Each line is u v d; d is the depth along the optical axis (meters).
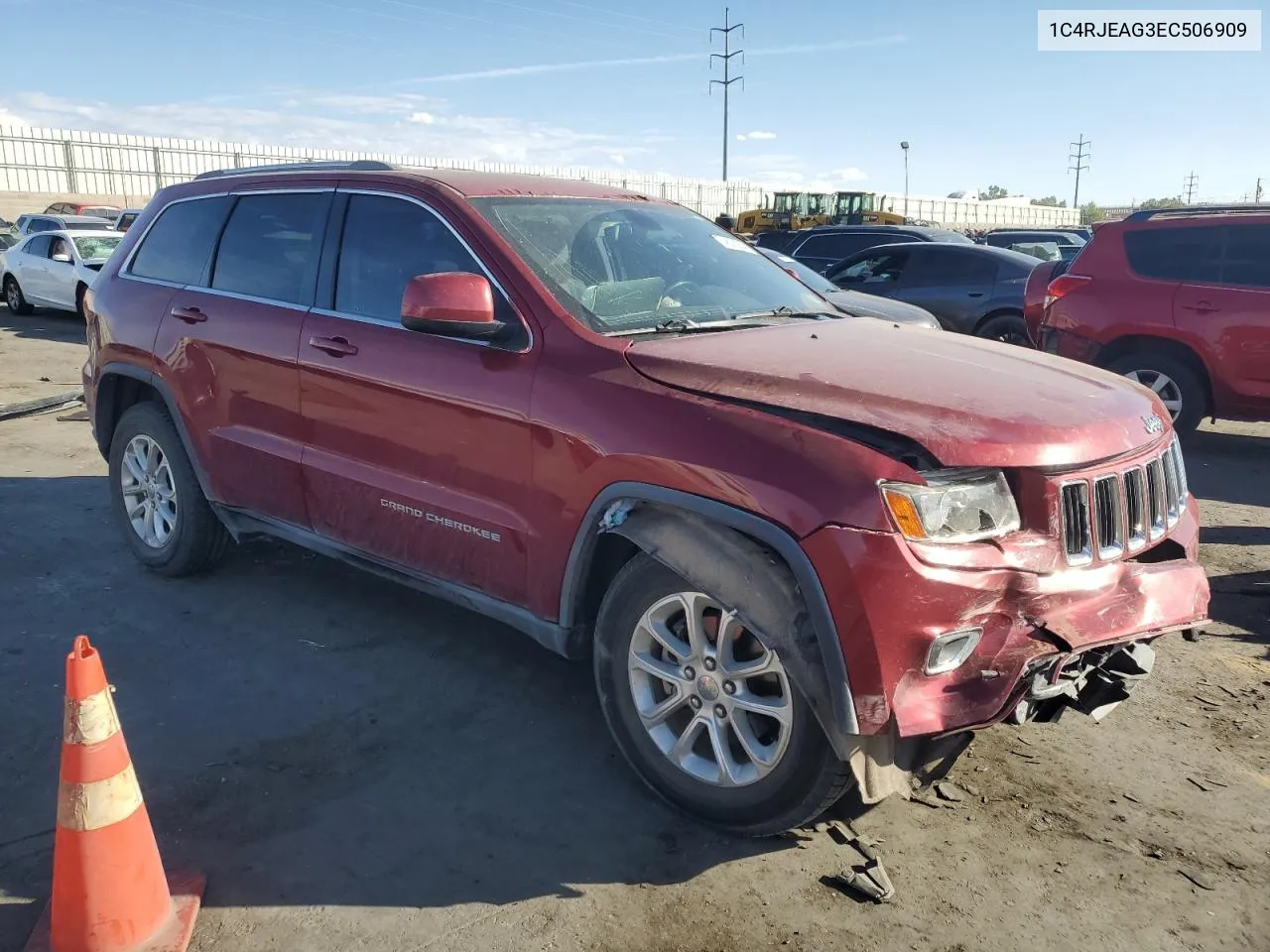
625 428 3.06
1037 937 2.65
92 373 5.22
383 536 3.88
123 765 2.46
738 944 2.60
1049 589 2.75
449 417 3.54
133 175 41.78
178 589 4.85
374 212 4.02
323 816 3.10
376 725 3.65
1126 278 8.36
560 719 3.73
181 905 2.64
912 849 3.02
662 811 3.17
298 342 4.10
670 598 3.04
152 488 5.00
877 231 16.53
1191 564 3.18
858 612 2.60
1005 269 11.91
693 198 44.81
